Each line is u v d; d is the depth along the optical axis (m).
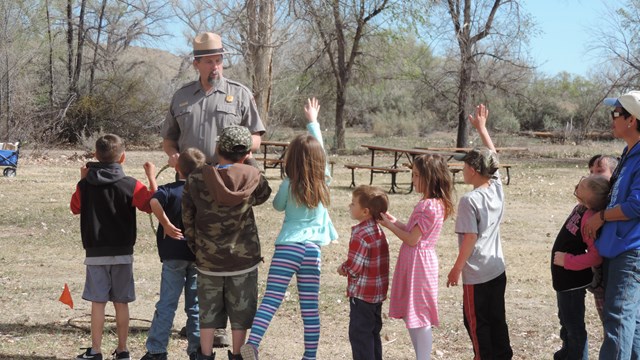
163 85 38.94
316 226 5.54
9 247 10.66
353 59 35.09
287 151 5.49
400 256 5.49
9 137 29.61
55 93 35.41
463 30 33.53
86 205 5.73
